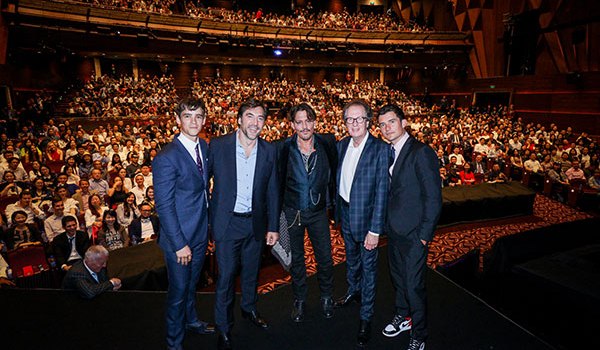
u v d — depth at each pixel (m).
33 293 2.52
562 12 16.80
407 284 2.03
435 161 2.01
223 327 2.04
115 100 15.89
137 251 4.09
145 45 17.66
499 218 7.20
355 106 2.04
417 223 2.03
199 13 20.89
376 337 2.16
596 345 2.35
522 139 13.42
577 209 7.97
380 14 29.25
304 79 24.33
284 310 2.43
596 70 15.59
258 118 1.97
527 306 2.90
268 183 2.16
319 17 25.70
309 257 5.41
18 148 8.98
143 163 8.91
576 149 10.98
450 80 23.47
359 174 2.12
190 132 1.92
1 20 13.31
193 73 22.69
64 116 14.09
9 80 13.27
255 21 21.73
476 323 2.25
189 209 1.96
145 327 2.18
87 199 6.07
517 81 18.84
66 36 16.08
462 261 4.00
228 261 2.08
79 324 2.20
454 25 23.94
